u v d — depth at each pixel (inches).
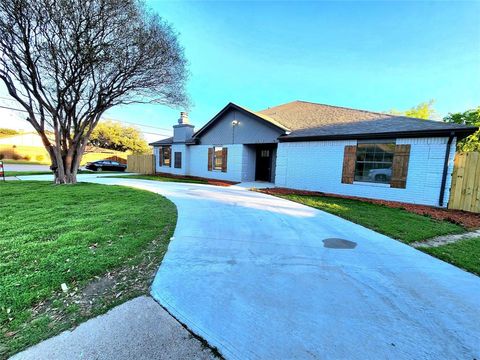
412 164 298.8
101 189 363.6
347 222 207.9
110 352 64.9
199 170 647.8
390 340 72.6
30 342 67.7
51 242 139.6
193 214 220.4
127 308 84.4
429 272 119.0
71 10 319.0
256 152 569.0
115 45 367.2
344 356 65.9
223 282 104.3
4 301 84.7
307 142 402.0
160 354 64.8
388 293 99.1
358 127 364.5
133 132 1497.3
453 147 271.7
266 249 143.3
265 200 301.4
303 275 112.7
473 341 73.3
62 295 90.7
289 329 76.1
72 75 369.1
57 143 417.7
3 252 124.7
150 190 369.7
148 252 133.5
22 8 304.8
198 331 74.2
